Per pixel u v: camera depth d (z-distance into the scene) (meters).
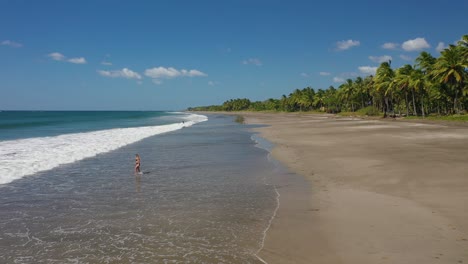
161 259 7.71
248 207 11.38
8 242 8.87
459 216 9.34
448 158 18.17
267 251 7.91
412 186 12.74
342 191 12.84
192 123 77.00
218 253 7.91
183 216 10.63
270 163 19.94
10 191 14.04
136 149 27.61
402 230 8.64
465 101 71.19
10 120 94.75
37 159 21.88
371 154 20.84
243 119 98.88
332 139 31.06
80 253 8.15
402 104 95.81
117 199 12.75
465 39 57.03
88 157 23.31
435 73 61.88
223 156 23.20
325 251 7.74
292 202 11.75
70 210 11.48
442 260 6.99
